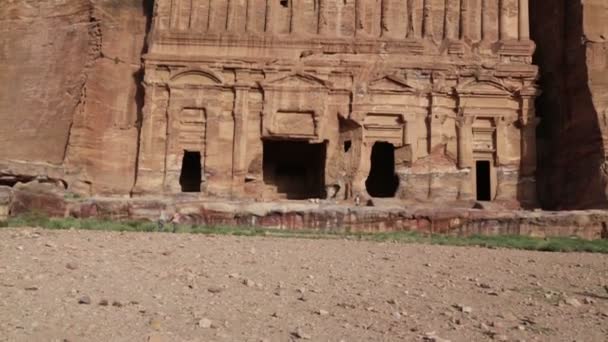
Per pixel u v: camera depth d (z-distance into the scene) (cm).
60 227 1852
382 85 3362
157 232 1850
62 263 1033
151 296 838
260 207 2406
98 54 3353
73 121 3192
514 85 3388
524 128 3366
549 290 1073
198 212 2394
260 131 3325
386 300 909
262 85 3322
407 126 3331
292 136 3319
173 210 2394
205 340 642
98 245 1326
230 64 3328
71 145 3144
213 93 3334
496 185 3331
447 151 3347
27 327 642
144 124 3278
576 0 3209
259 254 1346
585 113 3047
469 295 988
